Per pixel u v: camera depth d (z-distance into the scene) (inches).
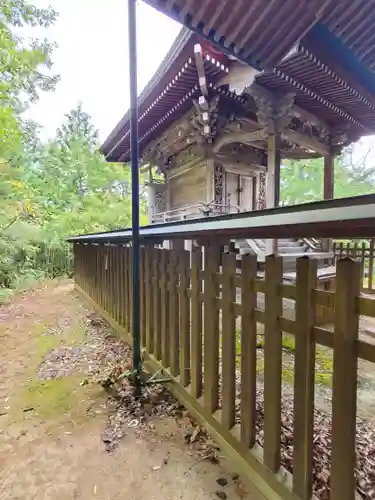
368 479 60.1
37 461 68.9
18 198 368.2
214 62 174.9
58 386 107.3
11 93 346.6
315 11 91.8
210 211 264.8
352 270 44.6
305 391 51.8
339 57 135.4
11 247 360.5
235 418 72.9
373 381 106.0
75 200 580.4
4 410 91.4
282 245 262.1
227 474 64.6
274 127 202.2
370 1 90.7
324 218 42.0
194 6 88.5
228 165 300.8
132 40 97.8
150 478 63.5
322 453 67.4
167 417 86.1
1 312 234.2
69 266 477.7
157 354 111.9
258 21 94.9
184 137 293.4
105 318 192.2
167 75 202.5
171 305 99.3
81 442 75.6
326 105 201.6
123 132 285.1
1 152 328.8
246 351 65.0
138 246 101.2
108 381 104.3
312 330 51.0
